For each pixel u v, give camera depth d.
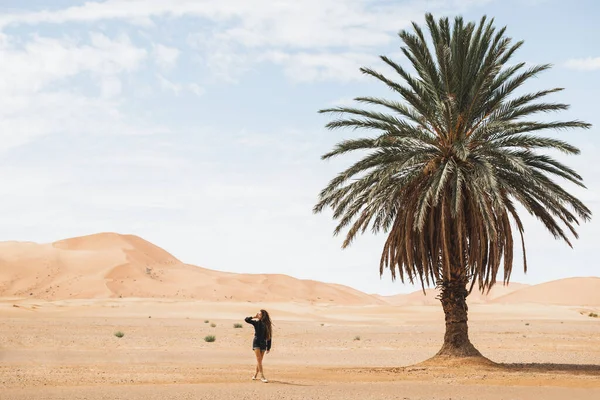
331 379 21.67
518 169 24.55
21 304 118.50
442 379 21.94
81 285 172.38
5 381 19.97
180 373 23.27
